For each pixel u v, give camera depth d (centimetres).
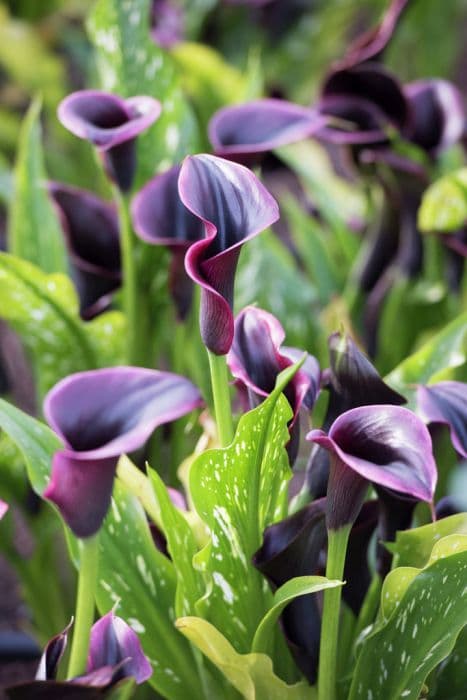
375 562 138
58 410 121
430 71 346
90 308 159
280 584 129
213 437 146
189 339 167
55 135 315
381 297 189
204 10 302
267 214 118
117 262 162
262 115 150
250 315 128
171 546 130
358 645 134
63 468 118
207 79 221
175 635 137
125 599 136
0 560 249
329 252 213
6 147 321
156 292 165
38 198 174
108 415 122
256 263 180
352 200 229
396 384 146
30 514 163
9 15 341
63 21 346
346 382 128
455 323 150
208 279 120
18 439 132
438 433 133
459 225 169
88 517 121
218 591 131
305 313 182
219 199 120
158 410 121
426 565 129
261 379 128
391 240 175
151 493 135
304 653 130
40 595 170
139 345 163
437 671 135
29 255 173
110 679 118
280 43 313
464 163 210
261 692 131
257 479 128
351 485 121
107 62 168
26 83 310
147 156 167
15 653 218
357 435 119
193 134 167
